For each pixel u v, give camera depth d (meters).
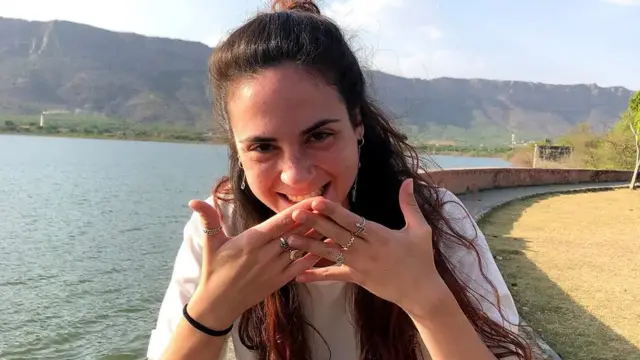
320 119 0.52
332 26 0.57
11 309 3.63
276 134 0.52
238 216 0.68
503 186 9.70
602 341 1.95
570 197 8.90
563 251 3.79
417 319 0.52
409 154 0.76
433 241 0.62
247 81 0.52
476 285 0.63
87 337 3.16
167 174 19.12
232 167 0.64
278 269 0.52
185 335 0.54
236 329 0.67
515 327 0.63
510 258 3.48
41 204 9.84
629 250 3.91
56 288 4.23
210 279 0.53
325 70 0.53
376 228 0.51
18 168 18.73
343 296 0.64
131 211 9.35
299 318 0.65
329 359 0.67
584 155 18.59
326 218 0.51
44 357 2.87
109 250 5.88
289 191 0.55
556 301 2.45
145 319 3.51
